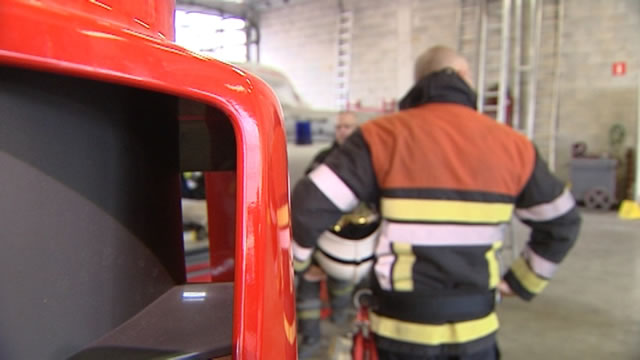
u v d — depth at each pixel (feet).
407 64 26.96
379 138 3.89
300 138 11.29
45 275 1.25
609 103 23.27
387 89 27.76
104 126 1.43
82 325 1.37
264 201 1.31
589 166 23.22
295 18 30.45
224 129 1.77
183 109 1.63
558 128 24.39
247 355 1.30
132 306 1.60
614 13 22.66
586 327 10.00
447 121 3.87
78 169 1.34
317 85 30.19
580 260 14.74
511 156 3.87
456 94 4.02
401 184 3.76
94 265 1.41
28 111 1.17
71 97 1.30
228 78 1.26
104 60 1.06
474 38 24.97
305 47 30.32
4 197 1.13
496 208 3.81
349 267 5.50
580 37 23.41
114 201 1.50
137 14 1.45
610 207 23.00
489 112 24.41
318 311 8.30
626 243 16.79
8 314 1.16
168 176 1.85
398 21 26.99
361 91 28.63
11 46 0.95
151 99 1.59
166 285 1.83
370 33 28.02
